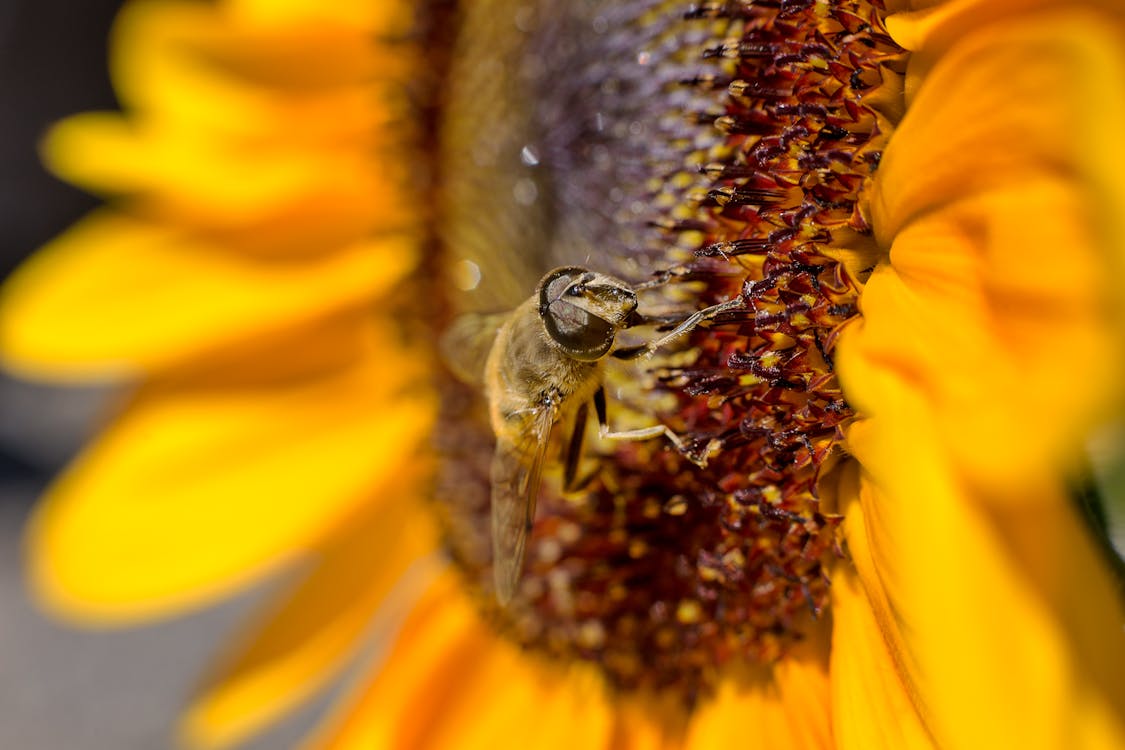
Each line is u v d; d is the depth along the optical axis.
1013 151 0.10
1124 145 0.09
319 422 0.15
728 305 0.12
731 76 0.12
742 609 0.12
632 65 0.13
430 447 0.15
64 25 0.21
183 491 0.15
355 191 0.16
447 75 0.15
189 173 0.16
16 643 0.18
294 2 0.16
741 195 0.12
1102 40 0.09
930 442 0.10
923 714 0.11
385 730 0.14
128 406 0.15
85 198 0.22
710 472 0.12
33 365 0.15
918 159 0.11
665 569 0.13
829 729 0.12
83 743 0.18
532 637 0.14
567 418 0.13
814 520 0.12
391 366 0.15
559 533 0.13
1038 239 0.10
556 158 0.14
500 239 0.15
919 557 0.10
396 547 0.15
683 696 0.13
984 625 0.10
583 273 0.12
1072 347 0.09
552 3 0.14
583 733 0.14
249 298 0.16
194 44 0.16
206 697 0.15
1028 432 0.10
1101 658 0.10
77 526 0.15
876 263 0.11
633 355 0.12
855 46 0.11
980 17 0.11
